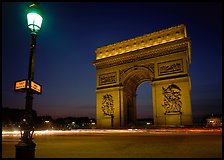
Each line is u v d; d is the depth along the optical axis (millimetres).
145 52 73125
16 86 12945
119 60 78750
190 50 76062
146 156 18078
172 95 64188
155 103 66875
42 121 174375
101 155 18859
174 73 66250
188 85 63094
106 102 76625
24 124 12008
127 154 19359
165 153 19672
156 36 74875
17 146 11656
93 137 44250
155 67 70250
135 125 73500
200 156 17750
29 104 12305
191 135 43875
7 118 142500
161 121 64375
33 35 13336
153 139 35469
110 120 74125
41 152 21094
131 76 77688
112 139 37531
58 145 27797
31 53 13086
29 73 12742
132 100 84000
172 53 68312
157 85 68062
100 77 81312
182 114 61594
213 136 39906
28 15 13289
